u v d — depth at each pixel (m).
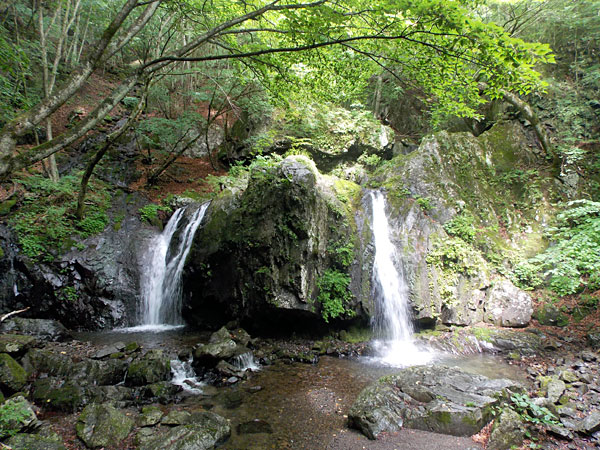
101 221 10.76
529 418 4.72
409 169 10.91
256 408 5.31
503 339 8.00
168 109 17.38
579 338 7.95
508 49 4.07
